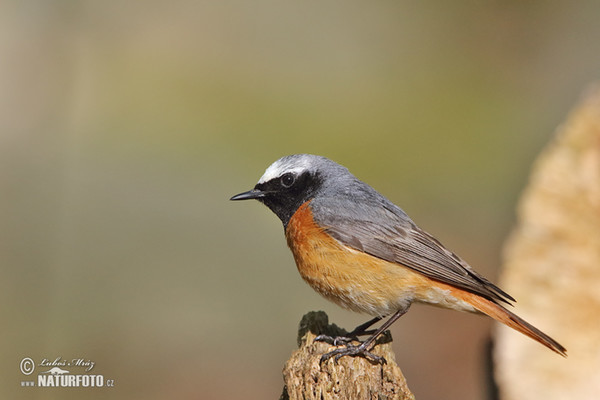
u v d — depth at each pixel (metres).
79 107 16.19
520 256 7.29
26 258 13.31
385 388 6.58
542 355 6.94
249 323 13.77
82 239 14.55
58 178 14.29
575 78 17.12
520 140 16.36
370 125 17.02
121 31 18.52
